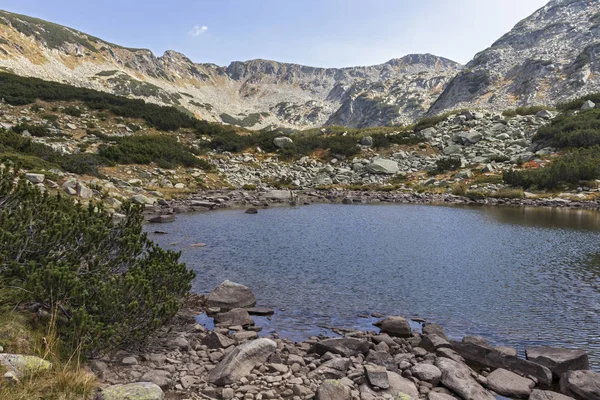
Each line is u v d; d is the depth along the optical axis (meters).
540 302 10.90
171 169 42.50
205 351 7.55
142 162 41.03
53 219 8.39
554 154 46.78
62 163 31.33
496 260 15.62
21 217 8.09
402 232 21.86
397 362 7.36
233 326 9.02
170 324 8.94
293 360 7.15
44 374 5.17
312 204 35.78
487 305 10.71
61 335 6.39
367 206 34.50
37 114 49.62
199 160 46.91
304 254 16.45
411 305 10.73
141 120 57.81
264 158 55.00
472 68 156.88
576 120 52.19
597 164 39.91
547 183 39.81
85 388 5.17
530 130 57.16
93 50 189.75
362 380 6.41
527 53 150.25
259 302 10.90
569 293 11.67
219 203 33.47
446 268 14.44
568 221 25.77
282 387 6.13
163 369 6.56
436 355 7.71
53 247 7.95
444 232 21.89
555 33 157.25
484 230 22.52
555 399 5.93
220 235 20.42
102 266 8.30
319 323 9.49
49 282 6.46
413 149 57.12
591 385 6.23
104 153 39.12
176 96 194.00
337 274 13.59
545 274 13.68
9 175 8.76
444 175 48.16
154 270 8.77
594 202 33.97
